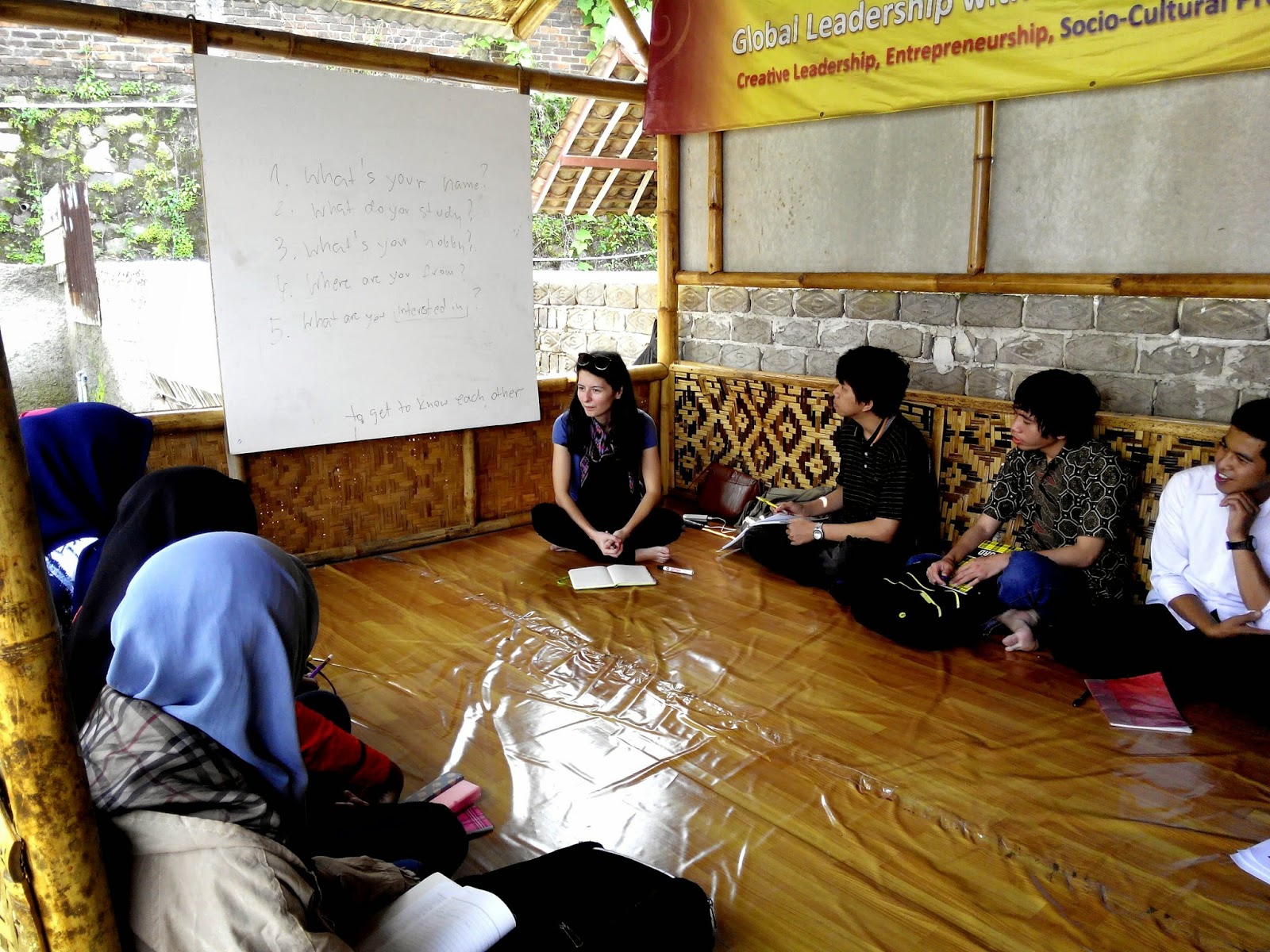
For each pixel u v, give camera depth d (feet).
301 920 3.91
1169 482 10.62
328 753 6.64
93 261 28.35
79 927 3.79
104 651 5.49
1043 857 7.75
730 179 16.88
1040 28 12.32
